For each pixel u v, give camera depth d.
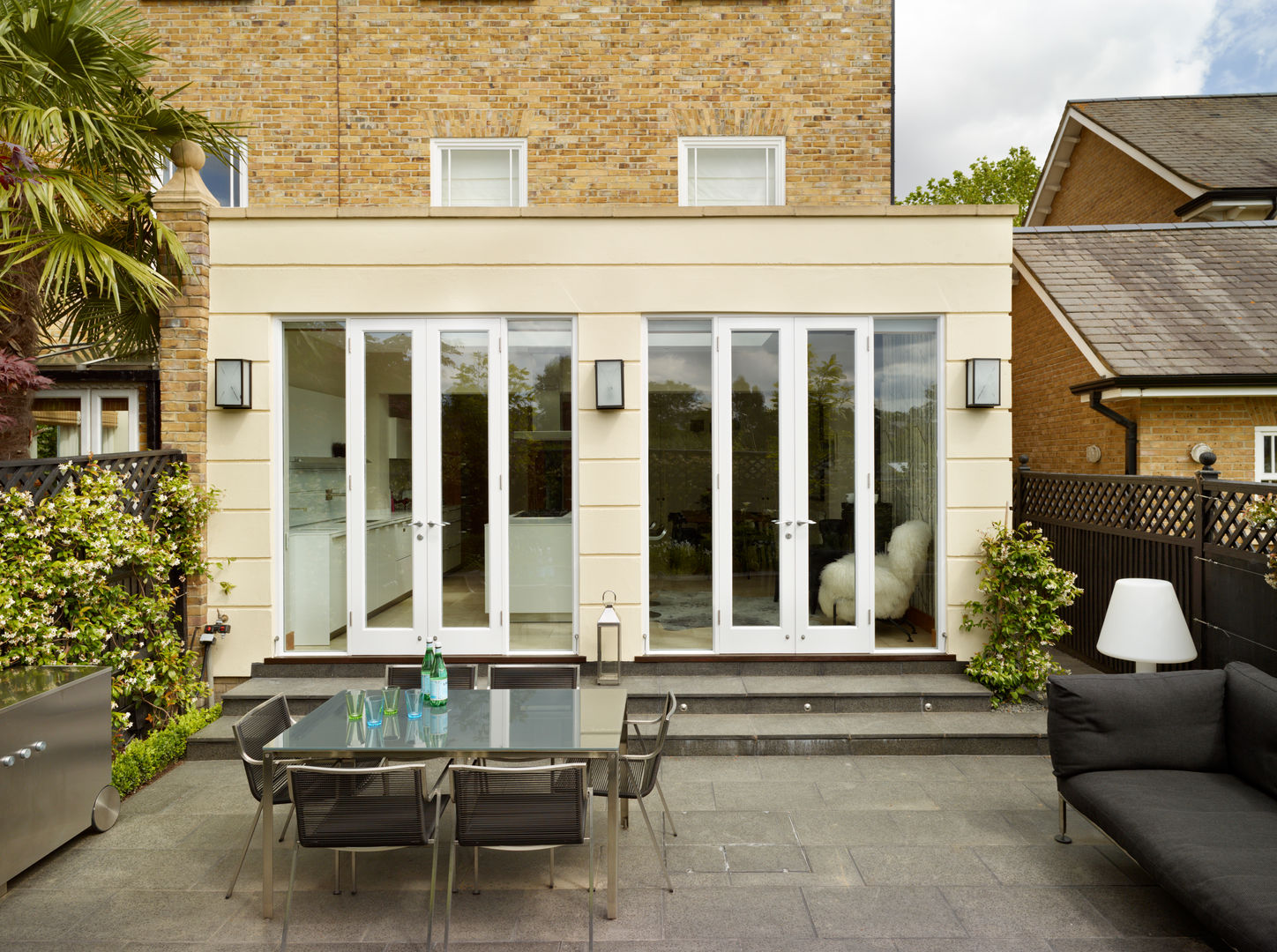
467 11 7.61
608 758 3.18
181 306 5.54
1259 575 4.41
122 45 5.14
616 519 5.69
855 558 5.74
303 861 3.71
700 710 5.30
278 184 7.60
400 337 5.73
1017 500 7.65
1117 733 3.57
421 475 5.74
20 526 3.95
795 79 7.61
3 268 4.83
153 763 4.62
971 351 5.64
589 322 5.66
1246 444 7.29
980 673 5.46
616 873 3.22
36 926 3.15
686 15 7.62
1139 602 4.75
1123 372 6.87
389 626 5.75
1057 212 13.87
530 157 7.61
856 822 4.05
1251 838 2.91
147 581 5.08
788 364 5.71
